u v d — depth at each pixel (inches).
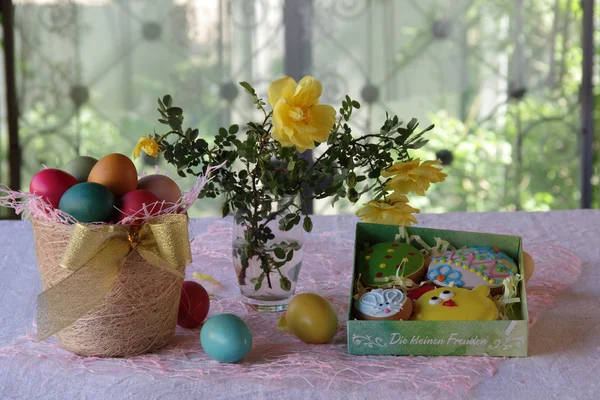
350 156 44.8
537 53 115.7
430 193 119.5
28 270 52.9
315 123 42.4
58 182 42.0
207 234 59.0
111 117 114.2
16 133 113.3
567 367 41.0
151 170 113.9
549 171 119.3
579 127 118.0
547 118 117.7
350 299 43.1
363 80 115.4
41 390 40.1
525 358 41.7
